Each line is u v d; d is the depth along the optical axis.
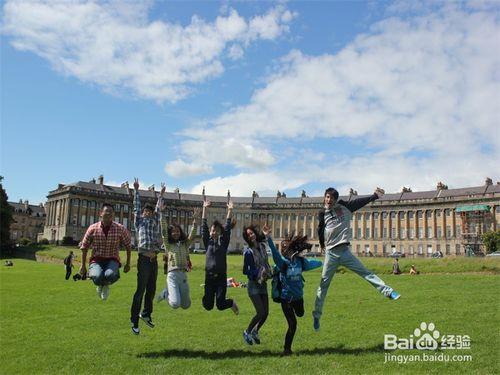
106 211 12.97
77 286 32.53
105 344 13.34
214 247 13.12
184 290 12.98
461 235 138.75
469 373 9.95
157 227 13.55
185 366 10.83
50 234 158.00
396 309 19.03
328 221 12.73
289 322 12.05
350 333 14.24
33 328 15.96
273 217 172.50
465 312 17.67
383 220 156.25
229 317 18.05
